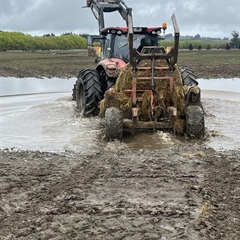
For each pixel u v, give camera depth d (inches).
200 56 1847.9
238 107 463.2
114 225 155.5
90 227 154.6
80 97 432.8
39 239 146.5
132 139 309.6
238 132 336.2
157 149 282.7
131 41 307.7
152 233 148.3
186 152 265.7
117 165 236.2
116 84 332.2
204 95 580.7
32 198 186.4
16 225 158.4
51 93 638.5
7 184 205.9
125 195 187.9
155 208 171.2
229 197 183.5
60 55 2137.1
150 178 211.8
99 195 188.2
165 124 315.3
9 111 448.1
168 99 324.8
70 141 308.0
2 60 1583.4
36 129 352.8
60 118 399.5
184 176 214.1
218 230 151.4
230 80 880.3
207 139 310.3
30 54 2314.2
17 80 888.3
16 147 294.5
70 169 230.4
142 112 324.8
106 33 409.4
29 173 223.6
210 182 204.2
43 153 270.5
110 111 307.0
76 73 1057.5
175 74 329.4
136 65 315.3
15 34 3476.9
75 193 190.5
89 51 439.5
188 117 308.3
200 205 173.8
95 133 327.9
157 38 402.3
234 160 244.8
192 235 146.8
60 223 158.7
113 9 474.0
